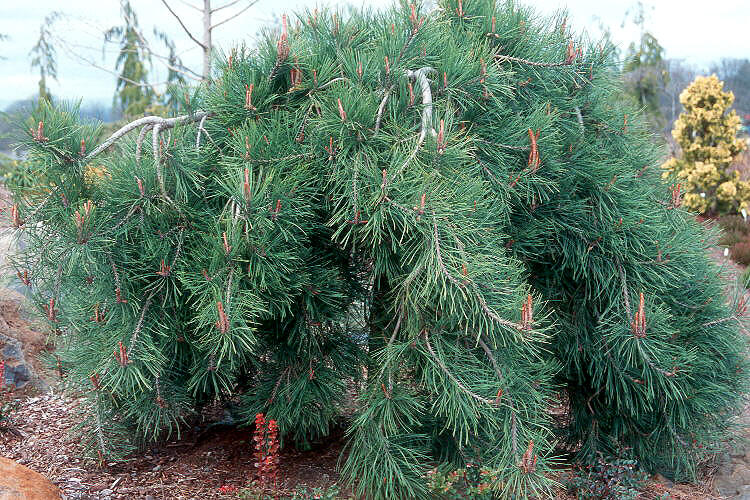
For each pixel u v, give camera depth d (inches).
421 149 96.3
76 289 107.6
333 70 113.2
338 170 100.3
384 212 95.6
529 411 106.3
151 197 98.9
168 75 339.3
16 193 96.4
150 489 118.3
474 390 99.3
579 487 125.3
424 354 100.9
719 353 131.0
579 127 126.3
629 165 129.1
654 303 125.0
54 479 121.7
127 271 102.8
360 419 106.6
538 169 113.6
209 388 131.5
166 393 116.9
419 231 96.6
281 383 124.1
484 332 103.5
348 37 118.3
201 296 98.9
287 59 110.2
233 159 103.8
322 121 101.2
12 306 180.9
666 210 131.3
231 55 113.8
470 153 109.1
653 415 135.0
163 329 107.5
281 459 132.0
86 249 91.4
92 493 116.0
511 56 123.4
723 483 138.4
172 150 101.2
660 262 121.5
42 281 103.3
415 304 99.7
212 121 116.4
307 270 111.3
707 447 139.1
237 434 145.0
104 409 120.6
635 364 119.4
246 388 140.9
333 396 125.7
